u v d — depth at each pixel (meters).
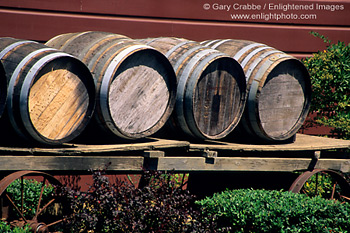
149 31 25.86
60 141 15.45
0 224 13.45
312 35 29.08
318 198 17.25
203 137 18.27
